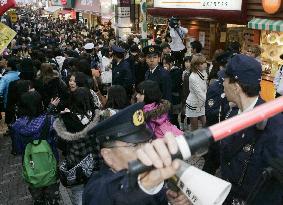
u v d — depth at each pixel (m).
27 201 5.91
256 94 2.19
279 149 1.96
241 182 2.15
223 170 2.29
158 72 6.54
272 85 10.73
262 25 10.98
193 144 0.77
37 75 8.43
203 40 15.20
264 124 1.95
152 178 0.90
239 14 12.50
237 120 0.78
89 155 3.86
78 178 3.93
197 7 14.60
